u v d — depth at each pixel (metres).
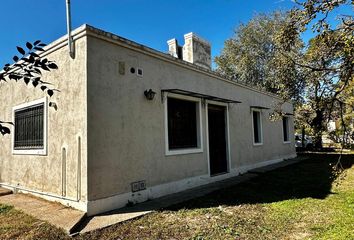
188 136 8.14
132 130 6.11
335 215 5.09
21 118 7.31
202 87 8.77
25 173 6.96
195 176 8.01
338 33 3.10
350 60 3.11
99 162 5.34
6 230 4.36
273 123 13.91
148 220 4.91
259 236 4.22
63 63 5.83
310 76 3.84
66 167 5.59
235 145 10.44
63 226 4.36
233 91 10.62
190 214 5.26
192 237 4.16
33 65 2.11
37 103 6.57
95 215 5.11
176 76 7.66
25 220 4.77
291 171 10.77
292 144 16.11
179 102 7.97
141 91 6.44
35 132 6.72
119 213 5.25
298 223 4.78
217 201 6.25
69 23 5.54
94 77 5.39
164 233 4.32
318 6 3.13
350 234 4.12
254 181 8.77
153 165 6.58
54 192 5.89
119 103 5.87
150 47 6.70
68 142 5.57
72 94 5.54
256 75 23.78
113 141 5.66
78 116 5.36
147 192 6.32
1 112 8.13
